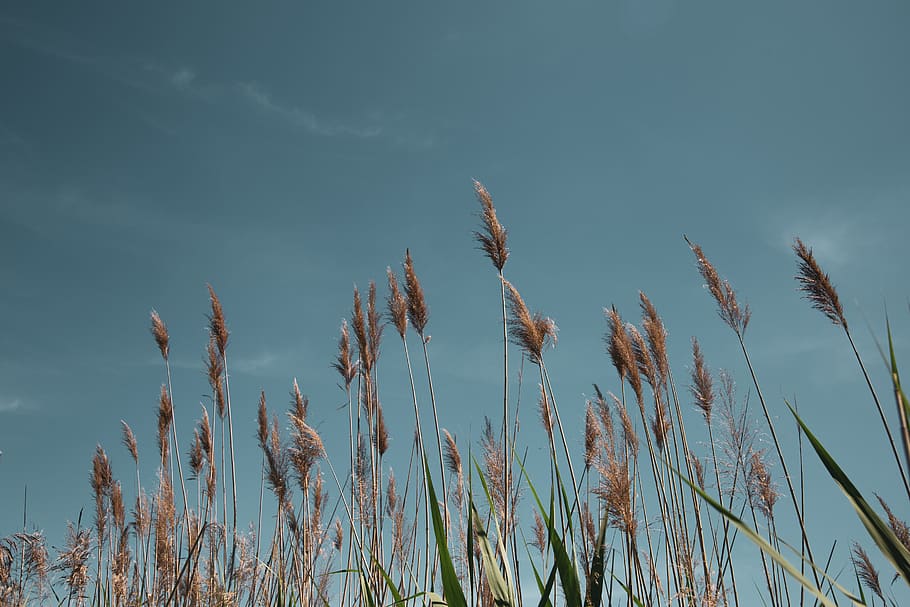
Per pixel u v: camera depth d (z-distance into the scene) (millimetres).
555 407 5859
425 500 6355
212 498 7785
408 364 7168
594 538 4734
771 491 5871
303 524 6219
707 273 6941
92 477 7848
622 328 6777
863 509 2330
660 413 6453
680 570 5238
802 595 5508
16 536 5840
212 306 8562
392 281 7363
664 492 6035
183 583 5863
